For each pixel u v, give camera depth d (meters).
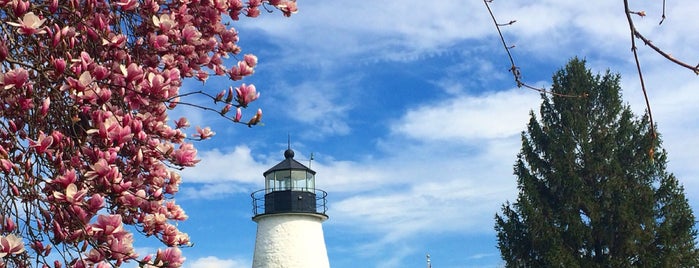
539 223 29.25
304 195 29.62
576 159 30.53
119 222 4.27
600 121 30.75
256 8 5.49
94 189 4.41
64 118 4.52
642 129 29.94
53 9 4.46
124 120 4.51
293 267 28.98
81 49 4.74
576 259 28.95
